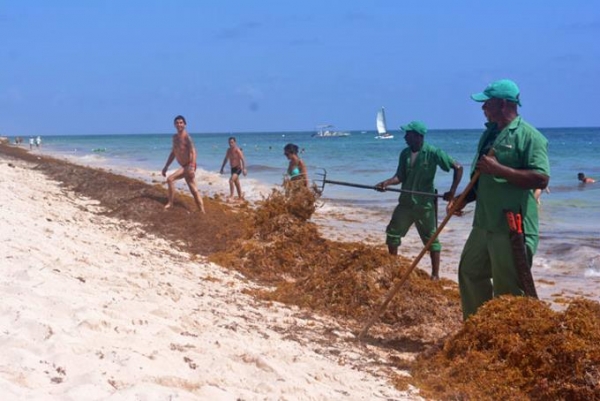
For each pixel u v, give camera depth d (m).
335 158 47.78
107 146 88.38
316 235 11.70
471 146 71.12
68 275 7.33
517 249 6.38
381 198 22.38
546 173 6.33
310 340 7.07
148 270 9.07
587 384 5.42
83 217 14.29
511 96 6.51
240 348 5.82
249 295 9.05
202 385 4.61
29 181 21.06
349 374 6.02
